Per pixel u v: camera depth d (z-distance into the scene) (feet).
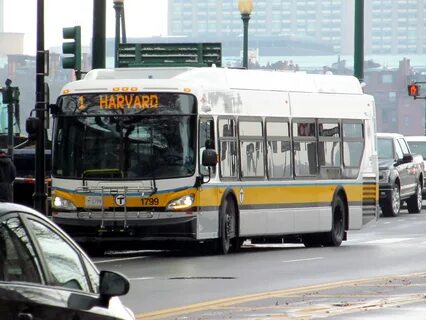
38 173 196.44
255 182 188.85
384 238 226.38
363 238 226.99
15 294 56.08
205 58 234.17
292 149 197.88
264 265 161.38
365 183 216.95
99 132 177.27
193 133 176.04
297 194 197.98
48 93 196.95
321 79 208.23
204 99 178.09
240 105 186.91
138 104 176.86
